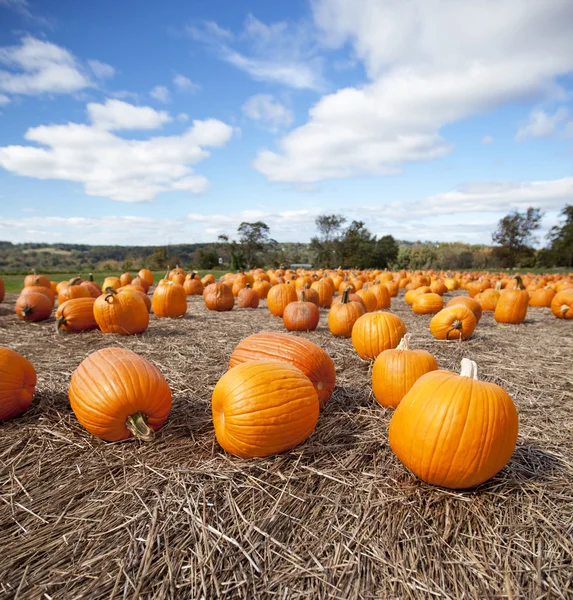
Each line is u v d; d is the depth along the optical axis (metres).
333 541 2.08
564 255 57.62
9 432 3.10
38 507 2.30
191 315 9.16
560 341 6.81
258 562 1.94
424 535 2.12
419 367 3.57
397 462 2.77
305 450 2.85
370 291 10.23
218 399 2.76
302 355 3.47
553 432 3.29
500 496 2.43
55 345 5.91
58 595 1.76
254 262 53.12
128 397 2.78
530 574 1.90
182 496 2.36
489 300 10.79
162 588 1.78
